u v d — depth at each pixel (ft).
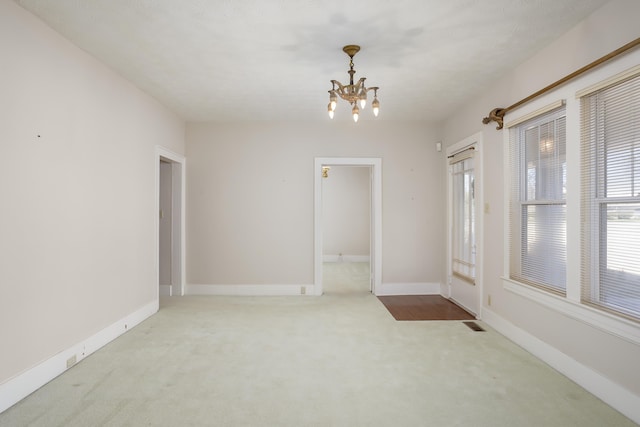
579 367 8.51
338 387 8.41
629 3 7.20
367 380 8.77
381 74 12.01
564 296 9.09
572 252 8.73
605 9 7.88
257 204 18.13
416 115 17.16
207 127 18.06
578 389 8.31
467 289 15.07
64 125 9.32
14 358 7.73
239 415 7.22
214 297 17.43
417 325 13.11
